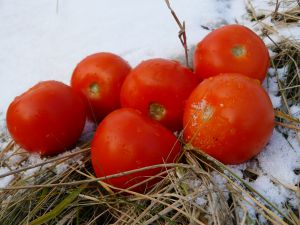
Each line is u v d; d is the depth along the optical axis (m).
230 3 0.35
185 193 0.21
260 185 0.22
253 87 0.21
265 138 0.21
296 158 0.23
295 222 0.21
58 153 0.25
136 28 0.33
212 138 0.21
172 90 0.22
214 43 0.23
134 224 0.20
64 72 0.31
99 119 0.26
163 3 0.35
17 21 0.36
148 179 0.20
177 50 0.31
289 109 0.26
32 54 0.33
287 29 0.31
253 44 0.23
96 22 0.34
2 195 0.23
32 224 0.20
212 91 0.21
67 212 0.22
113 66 0.24
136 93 0.22
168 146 0.21
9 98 0.30
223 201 0.20
